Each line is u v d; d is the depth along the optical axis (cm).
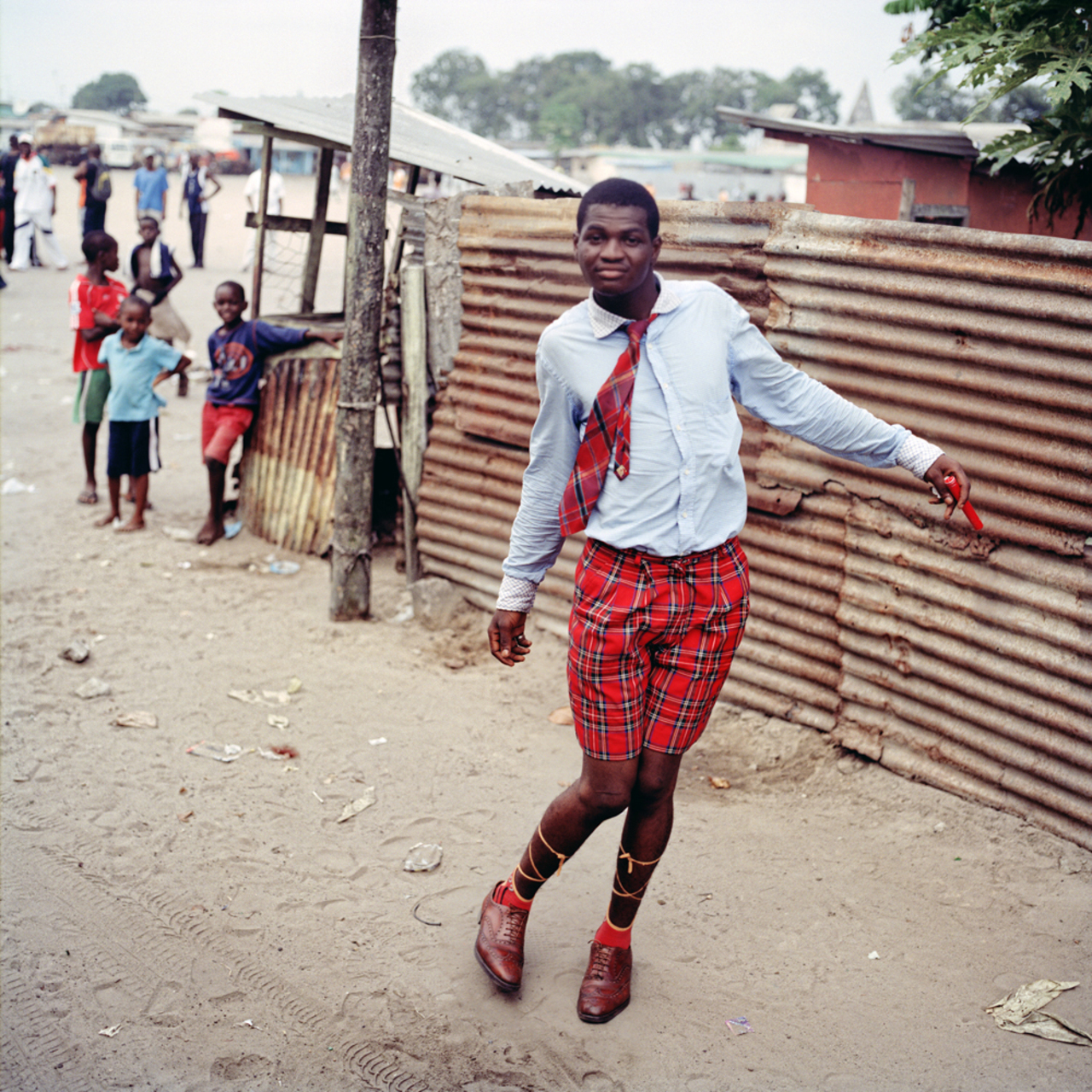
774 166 5447
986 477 357
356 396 522
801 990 299
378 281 512
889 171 800
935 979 302
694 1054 276
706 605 255
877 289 371
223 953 311
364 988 299
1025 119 503
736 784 406
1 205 1730
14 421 901
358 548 540
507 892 302
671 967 308
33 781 396
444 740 437
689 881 346
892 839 367
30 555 623
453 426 544
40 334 1262
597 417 247
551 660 507
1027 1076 267
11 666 486
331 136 643
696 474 246
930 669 382
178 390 1017
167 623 540
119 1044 277
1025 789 361
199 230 1877
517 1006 293
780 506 417
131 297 631
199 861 353
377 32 484
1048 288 331
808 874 350
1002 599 360
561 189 637
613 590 253
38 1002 290
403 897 339
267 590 588
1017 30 450
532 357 500
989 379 351
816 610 416
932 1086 265
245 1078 267
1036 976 301
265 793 395
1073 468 335
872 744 405
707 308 248
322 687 480
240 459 677
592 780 264
